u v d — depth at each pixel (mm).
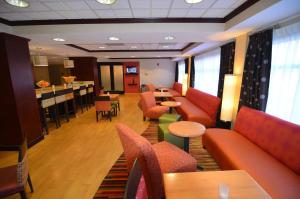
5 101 2945
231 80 3393
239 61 3404
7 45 2775
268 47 2549
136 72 10820
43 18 2973
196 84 6746
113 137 3701
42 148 3195
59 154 2959
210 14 2842
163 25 3051
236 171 1365
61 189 2096
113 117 5328
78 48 5617
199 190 1148
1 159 2852
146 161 1423
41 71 9977
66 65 6520
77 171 2461
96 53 6848
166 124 3312
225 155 2061
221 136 2561
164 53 7004
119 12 2727
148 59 10727
